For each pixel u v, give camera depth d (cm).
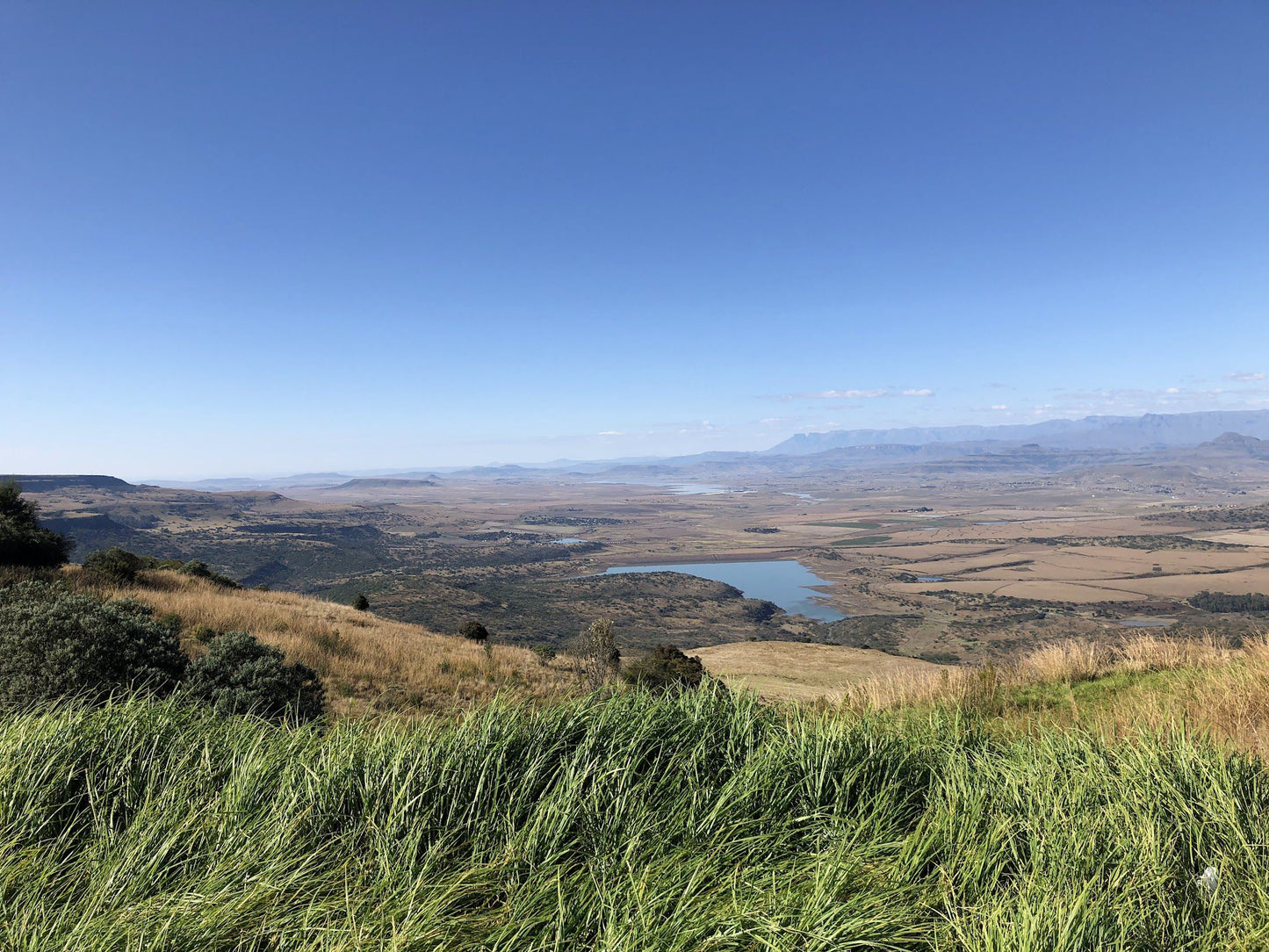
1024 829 251
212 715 344
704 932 196
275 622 1853
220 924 193
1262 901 209
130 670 675
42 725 293
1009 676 894
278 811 247
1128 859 223
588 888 218
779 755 300
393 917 196
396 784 256
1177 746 321
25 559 1961
